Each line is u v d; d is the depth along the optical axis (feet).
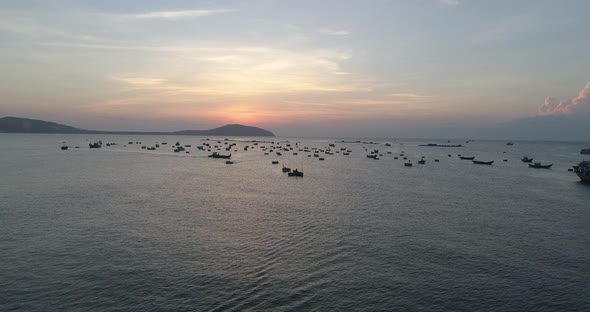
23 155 563.07
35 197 236.02
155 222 178.40
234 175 373.81
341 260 133.08
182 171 397.39
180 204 221.25
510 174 423.64
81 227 167.94
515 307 103.91
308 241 152.76
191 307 99.76
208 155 645.10
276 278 117.39
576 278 122.11
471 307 103.35
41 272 119.75
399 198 253.24
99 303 101.50
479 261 134.92
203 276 117.91
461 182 346.74
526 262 135.03
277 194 262.26
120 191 262.26
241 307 100.27
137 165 448.65
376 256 137.59
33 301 102.27
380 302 104.73
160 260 130.11
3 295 105.19
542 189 310.65
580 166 388.57
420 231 170.81
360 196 258.78
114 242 148.15
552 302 106.83
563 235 169.27
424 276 121.49
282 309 99.66
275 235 159.74
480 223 188.34
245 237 156.76
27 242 147.13
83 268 122.93
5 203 216.95
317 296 106.93
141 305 100.48
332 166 495.41
